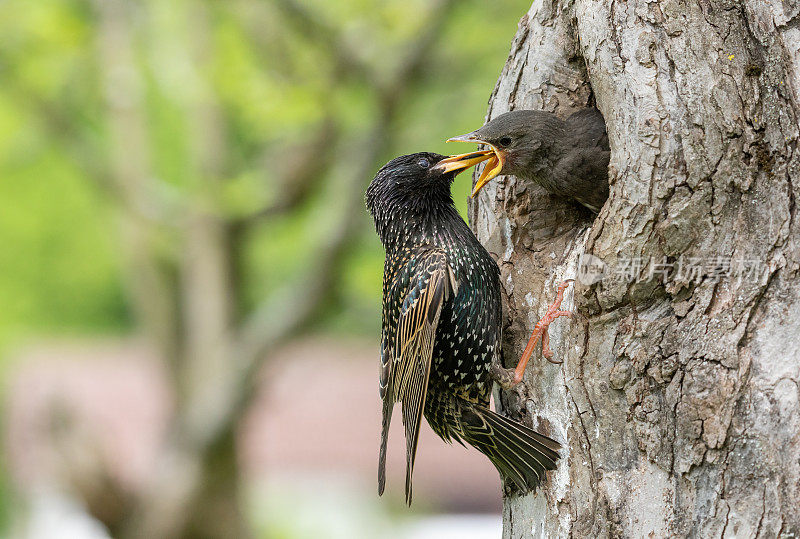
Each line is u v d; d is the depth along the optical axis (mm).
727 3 5441
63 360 28438
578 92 6297
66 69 15789
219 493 17062
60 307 30469
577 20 5867
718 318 5238
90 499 17219
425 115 13828
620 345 5461
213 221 16734
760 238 5227
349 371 26828
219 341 17297
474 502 21969
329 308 15617
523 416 6109
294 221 16531
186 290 18203
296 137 14672
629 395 5441
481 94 13609
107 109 16969
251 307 20031
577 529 5676
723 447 5137
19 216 26078
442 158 6418
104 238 25969
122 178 16672
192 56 13578
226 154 15961
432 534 22000
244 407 16219
